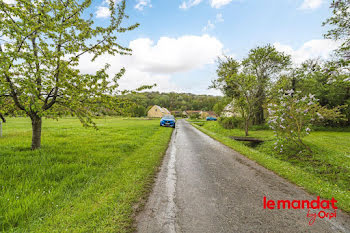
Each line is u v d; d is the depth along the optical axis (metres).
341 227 2.24
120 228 2.13
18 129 12.34
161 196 3.10
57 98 5.48
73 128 13.52
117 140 8.66
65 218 2.28
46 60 4.50
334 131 15.16
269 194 3.26
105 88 5.23
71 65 5.27
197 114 65.56
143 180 3.84
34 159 4.60
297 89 17.81
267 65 16.16
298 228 2.19
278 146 8.24
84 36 4.98
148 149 7.05
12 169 3.83
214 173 4.51
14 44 4.20
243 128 17.81
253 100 13.77
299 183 3.79
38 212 2.41
